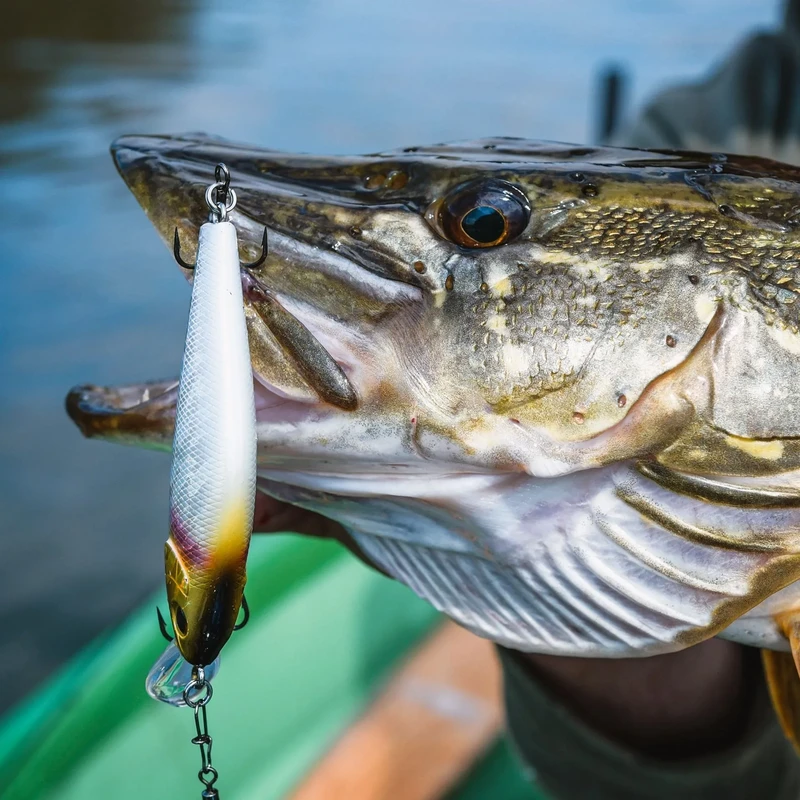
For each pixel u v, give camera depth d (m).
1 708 0.90
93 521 1.13
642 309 0.29
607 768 0.39
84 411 0.31
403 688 0.62
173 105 2.69
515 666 0.39
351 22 4.64
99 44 3.35
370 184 0.31
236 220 0.30
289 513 0.37
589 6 5.50
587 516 0.30
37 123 2.42
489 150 0.33
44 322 1.50
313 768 0.56
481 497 0.30
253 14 4.50
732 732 0.38
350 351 0.29
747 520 0.29
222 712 0.61
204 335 0.23
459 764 0.56
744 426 0.29
